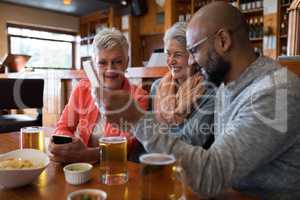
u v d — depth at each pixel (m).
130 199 0.72
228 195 0.79
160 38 6.09
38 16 6.65
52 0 5.92
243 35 0.93
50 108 3.22
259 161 0.77
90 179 0.87
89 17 7.10
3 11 6.15
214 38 0.89
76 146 1.02
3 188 0.80
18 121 2.73
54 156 1.02
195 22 0.92
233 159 0.73
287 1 4.34
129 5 6.22
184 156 0.72
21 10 6.39
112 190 0.78
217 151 0.75
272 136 0.77
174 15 5.41
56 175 0.91
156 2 5.82
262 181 0.92
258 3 4.57
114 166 0.85
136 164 1.01
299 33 1.70
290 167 0.88
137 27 6.37
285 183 0.90
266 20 4.52
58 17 6.97
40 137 1.16
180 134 1.34
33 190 0.79
